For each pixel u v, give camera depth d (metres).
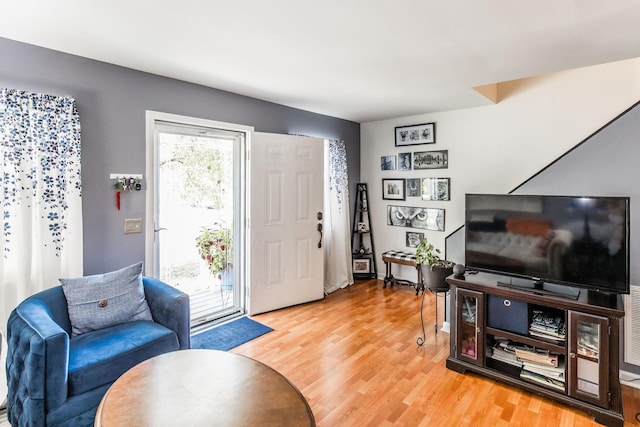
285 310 3.79
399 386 2.35
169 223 3.20
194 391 1.44
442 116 4.27
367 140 5.05
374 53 2.36
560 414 2.07
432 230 4.43
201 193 3.43
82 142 2.50
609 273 2.12
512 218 2.48
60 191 2.35
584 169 2.69
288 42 2.18
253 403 1.37
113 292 2.29
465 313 2.53
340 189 4.62
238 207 3.71
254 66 2.63
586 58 2.43
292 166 3.87
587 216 2.19
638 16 1.82
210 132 3.39
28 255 2.22
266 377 1.56
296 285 3.93
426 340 3.04
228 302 3.72
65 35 2.12
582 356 2.07
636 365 2.37
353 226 5.02
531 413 2.08
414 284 4.69
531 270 2.40
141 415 1.29
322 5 1.72
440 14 1.81
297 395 1.43
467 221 2.71
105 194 2.63
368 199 5.08
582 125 3.36
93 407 1.78
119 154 2.69
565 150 3.45
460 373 2.51
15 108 2.15
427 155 4.42
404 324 3.39
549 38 2.10
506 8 1.74
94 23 1.96
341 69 2.69
